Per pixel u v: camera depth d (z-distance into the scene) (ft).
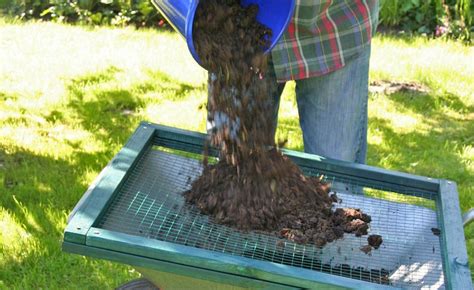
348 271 6.05
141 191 6.69
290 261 6.05
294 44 7.49
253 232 6.35
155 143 7.53
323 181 7.20
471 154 12.41
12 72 14.85
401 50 16.87
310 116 7.99
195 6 5.90
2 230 9.50
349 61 7.64
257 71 6.51
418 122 13.50
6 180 10.87
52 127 12.56
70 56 15.93
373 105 14.02
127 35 17.57
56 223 9.74
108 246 5.56
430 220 6.81
